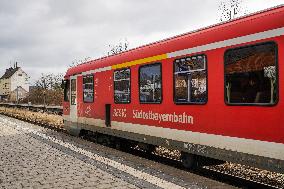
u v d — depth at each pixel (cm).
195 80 809
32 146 1170
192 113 820
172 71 890
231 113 711
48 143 1238
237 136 697
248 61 673
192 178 746
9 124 2100
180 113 861
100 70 1283
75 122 1516
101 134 1355
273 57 622
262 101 643
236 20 727
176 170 818
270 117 627
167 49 910
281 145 607
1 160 937
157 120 953
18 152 1055
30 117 2928
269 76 629
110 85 1210
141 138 1032
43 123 2339
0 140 1332
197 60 803
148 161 923
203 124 787
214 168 981
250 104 666
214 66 754
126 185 671
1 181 723
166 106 914
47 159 939
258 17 665
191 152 827
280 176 857
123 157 982
